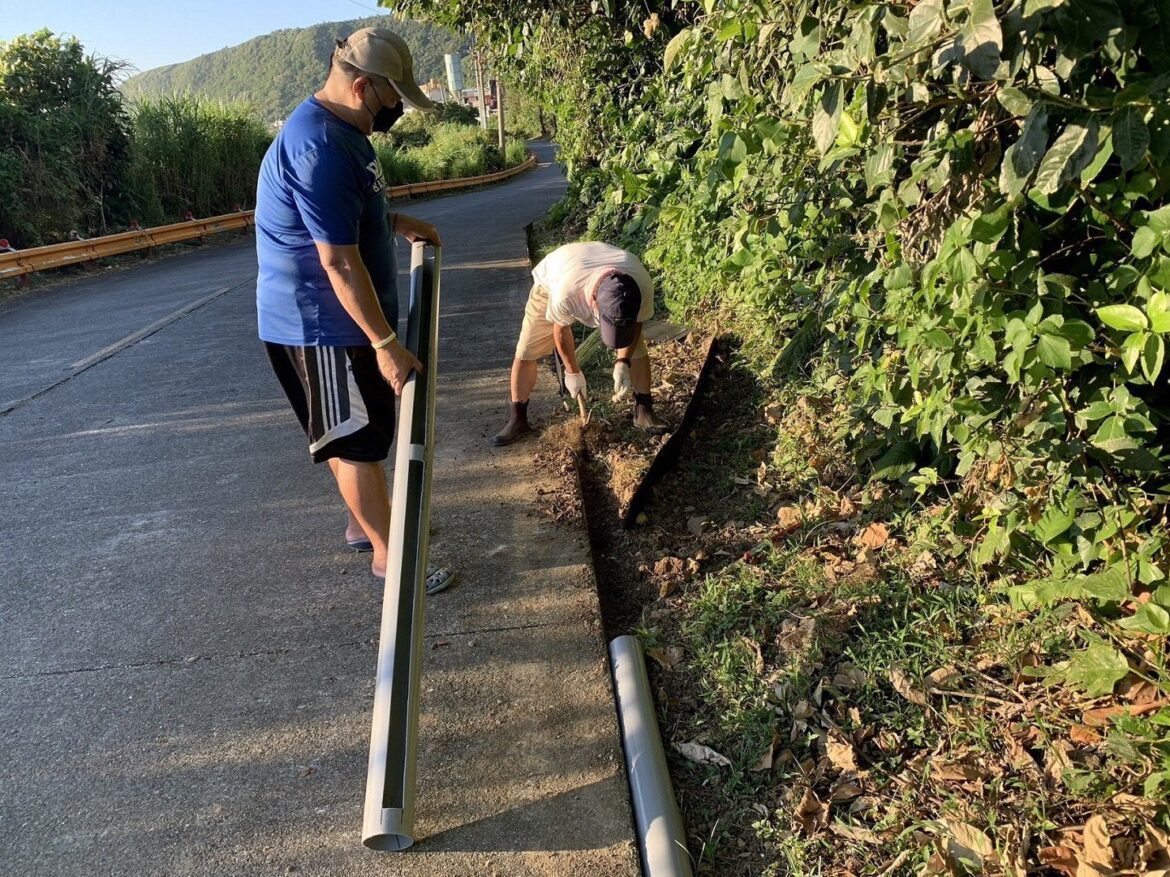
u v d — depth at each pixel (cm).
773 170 337
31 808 225
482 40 1067
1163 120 151
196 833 214
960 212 208
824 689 243
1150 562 199
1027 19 144
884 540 297
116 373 607
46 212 1301
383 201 276
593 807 215
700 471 387
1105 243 203
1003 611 250
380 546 307
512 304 731
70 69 1399
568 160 1084
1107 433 192
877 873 190
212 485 411
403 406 266
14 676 278
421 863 203
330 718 250
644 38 747
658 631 282
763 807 214
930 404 236
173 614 306
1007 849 185
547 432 429
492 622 288
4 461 458
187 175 1681
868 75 183
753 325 488
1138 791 188
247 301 853
